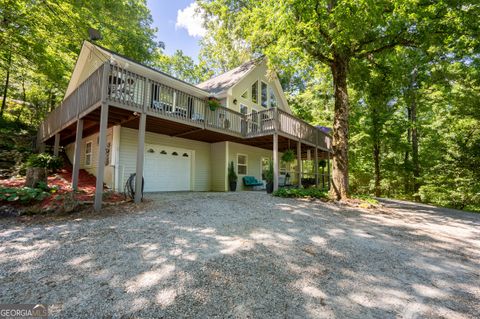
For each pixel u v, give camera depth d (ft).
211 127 32.07
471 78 34.58
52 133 33.14
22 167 30.76
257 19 29.22
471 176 40.98
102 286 8.16
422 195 47.29
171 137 36.32
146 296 7.67
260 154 49.21
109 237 12.80
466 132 43.34
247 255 11.21
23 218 16.01
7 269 9.17
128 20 51.47
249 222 16.87
